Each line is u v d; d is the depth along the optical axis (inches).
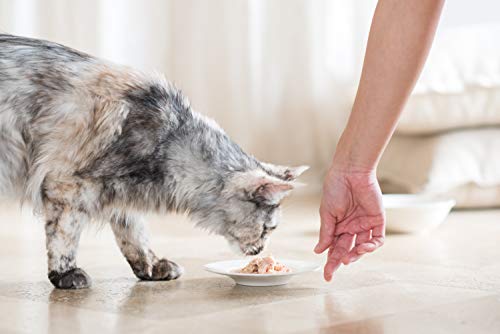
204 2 235.1
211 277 96.3
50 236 90.4
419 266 102.7
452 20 216.4
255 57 233.0
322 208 80.2
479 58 183.6
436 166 175.2
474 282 90.8
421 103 179.2
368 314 73.9
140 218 96.3
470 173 174.7
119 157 91.0
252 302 80.0
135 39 236.4
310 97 231.1
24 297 84.0
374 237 81.2
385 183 193.3
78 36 226.1
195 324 70.2
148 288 88.9
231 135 234.4
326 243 81.4
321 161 231.5
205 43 235.9
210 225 98.9
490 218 161.3
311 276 94.8
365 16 226.4
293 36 231.1
